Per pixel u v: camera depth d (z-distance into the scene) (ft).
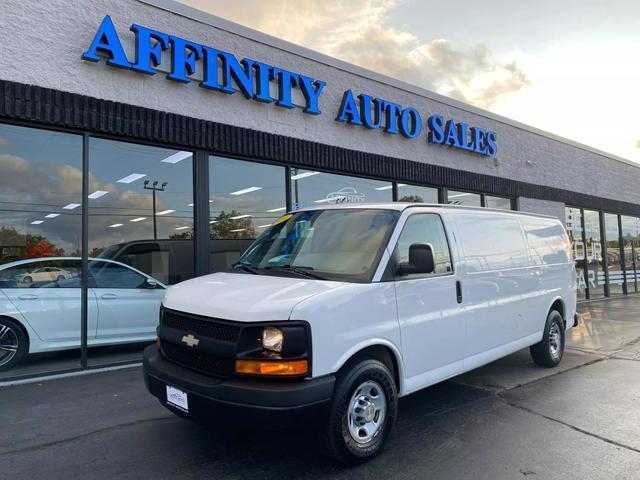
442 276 14.96
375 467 11.77
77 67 20.86
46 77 20.03
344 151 31.42
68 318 21.08
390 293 12.92
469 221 17.24
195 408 11.14
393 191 35.37
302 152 29.07
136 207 23.06
